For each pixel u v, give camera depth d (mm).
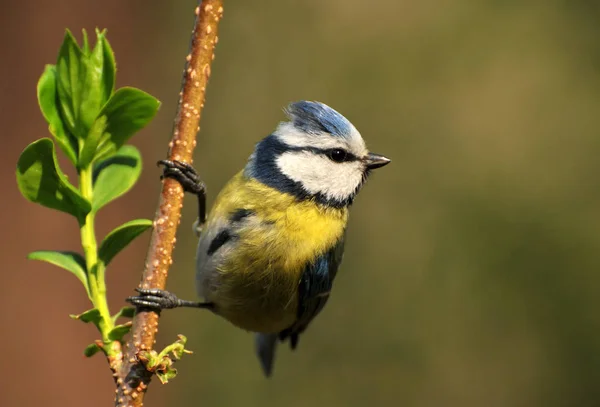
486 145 13992
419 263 13117
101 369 9688
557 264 13078
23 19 10492
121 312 3496
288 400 11852
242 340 11703
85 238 3496
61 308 9539
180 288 11945
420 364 12523
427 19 14344
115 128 3486
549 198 13594
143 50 11898
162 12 12664
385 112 13930
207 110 13578
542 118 14141
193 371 11539
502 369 12617
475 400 12414
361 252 13227
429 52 14211
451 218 13383
